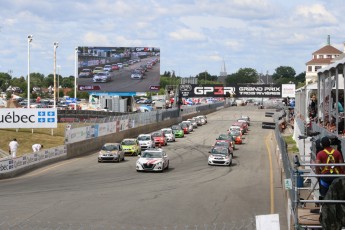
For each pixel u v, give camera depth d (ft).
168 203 78.84
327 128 56.03
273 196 86.28
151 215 69.67
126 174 113.29
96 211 72.02
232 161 140.87
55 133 189.88
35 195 85.56
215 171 119.44
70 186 95.71
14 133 179.22
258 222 30.48
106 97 308.40
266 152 165.07
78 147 153.79
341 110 53.01
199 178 107.76
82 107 323.57
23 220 65.57
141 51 266.77
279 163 122.31
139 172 116.67
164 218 67.72
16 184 98.58
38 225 62.59
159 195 86.17
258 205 78.02
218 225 63.41
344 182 33.99
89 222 64.69
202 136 223.10
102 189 92.17
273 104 446.19
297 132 154.51
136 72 266.98
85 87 264.72
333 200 33.63
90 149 164.04
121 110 301.84
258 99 571.69
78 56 263.70
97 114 254.88
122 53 265.54
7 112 157.28
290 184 48.49
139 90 267.59
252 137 220.64
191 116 335.06
